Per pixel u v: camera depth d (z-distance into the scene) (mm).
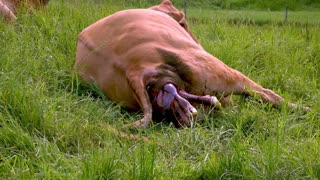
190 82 9836
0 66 10227
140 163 7402
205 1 42812
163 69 9805
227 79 10031
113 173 7367
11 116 8688
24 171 7418
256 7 51906
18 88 9188
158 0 19812
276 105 10305
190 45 10320
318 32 15953
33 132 8594
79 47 11070
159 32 10375
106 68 10391
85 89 10625
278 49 13617
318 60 13344
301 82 11680
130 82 9789
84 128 8734
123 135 8812
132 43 10258
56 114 9070
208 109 9719
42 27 12852
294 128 9312
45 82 10414
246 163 7656
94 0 15133
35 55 11328
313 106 10438
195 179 7609
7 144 8211
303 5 53312
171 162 7930
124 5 16125
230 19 23734
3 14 12859
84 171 7289
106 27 10852
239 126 9117
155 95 9727
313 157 7961
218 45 13352
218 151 8297
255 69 12469
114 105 10266
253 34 15289
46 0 14461
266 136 9094
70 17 13688
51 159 7930
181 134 8883
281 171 7488
